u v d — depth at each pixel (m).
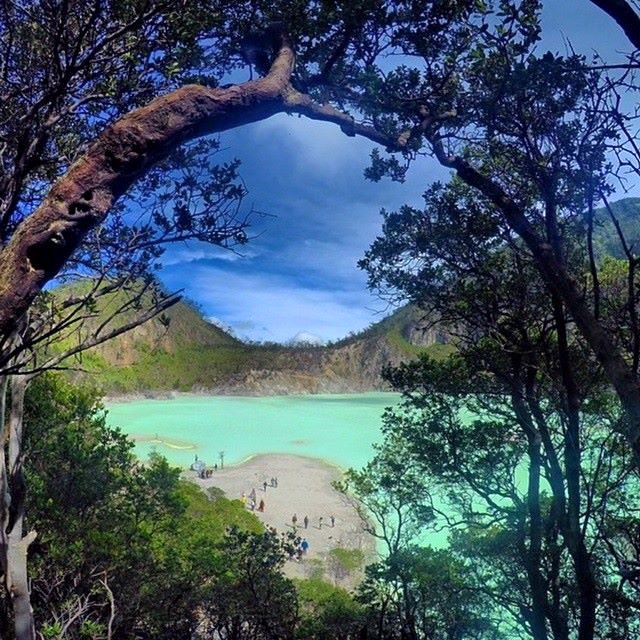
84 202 2.30
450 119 4.73
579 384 7.61
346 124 4.03
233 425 97.44
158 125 2.50
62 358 3.26
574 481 5.96
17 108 4.00
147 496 14.90
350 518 42.50
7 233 3.75
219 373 158.25
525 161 5.52
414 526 14.09
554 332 8.00
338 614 13.79
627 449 6.76
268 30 3.83
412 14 4.15
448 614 11.49
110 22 3.71
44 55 3.89
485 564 11.66
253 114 3.07
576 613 7.93
